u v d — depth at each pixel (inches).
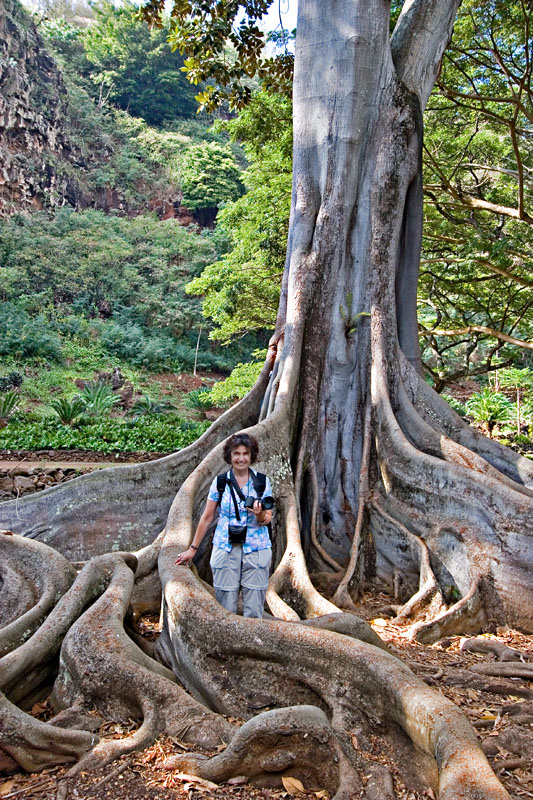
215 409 1598.2
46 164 2145.7
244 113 637.3
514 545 221.0
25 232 1910.7
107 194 2445.9
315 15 296.0
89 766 113.8
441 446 261.9
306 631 138.3
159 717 125.7
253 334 2217.0
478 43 531.2
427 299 733.3
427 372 751.1
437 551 233.6
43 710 140.4
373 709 124.6
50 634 147.9
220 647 140.3
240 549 163.5
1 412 802.2
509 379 1105.4
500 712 147.7
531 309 724.7
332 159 288.4
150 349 1878.7
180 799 105.5
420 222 302.0
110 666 135.0
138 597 201.5
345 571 243.6
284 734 113.0
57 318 1815.9
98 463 558.6
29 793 109.8
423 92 312.5
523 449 853.8
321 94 292.2
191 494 217.9
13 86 1995.6
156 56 2999.5
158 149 2682.1
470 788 92.7
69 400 1403.8
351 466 276.2
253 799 107.3
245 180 783.7
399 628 208.4
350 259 291.1
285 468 249.8
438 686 162.4
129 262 2180.1
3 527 256.2
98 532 261.4
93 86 2901.1
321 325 286.4
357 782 108.0
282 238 762.8
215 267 848.9
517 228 621.9
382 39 292.0
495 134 642.2
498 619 217.5
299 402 279.6
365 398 283.7
